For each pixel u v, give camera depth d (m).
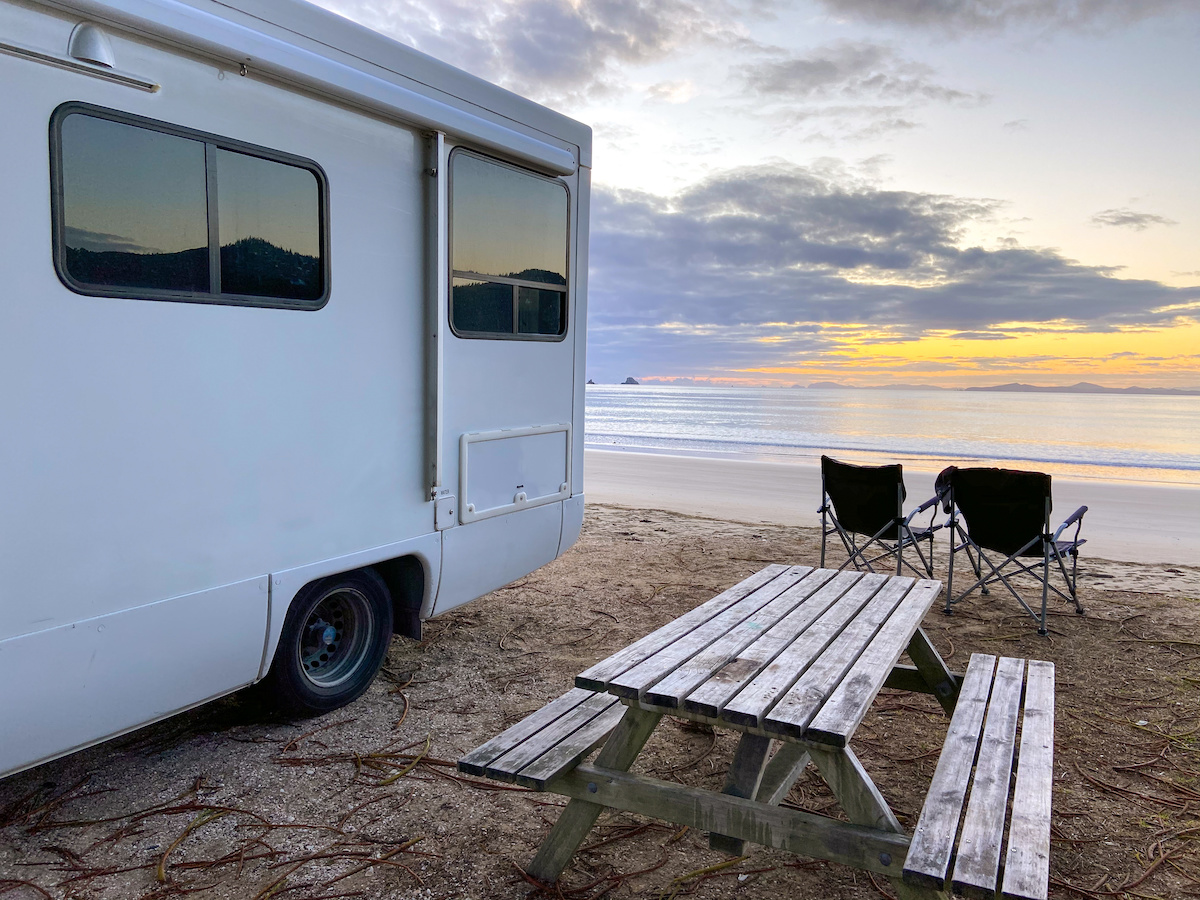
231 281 2.89
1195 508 11.40
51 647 2.44
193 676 2.90
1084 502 11.98
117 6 2.41
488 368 4.09
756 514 9.92
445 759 3.33
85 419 2.48
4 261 2.27
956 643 4.96
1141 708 3.98
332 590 3.59
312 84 3.05
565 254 4.60
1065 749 3.53
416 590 3.94
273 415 3.08
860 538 8.05
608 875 2.58
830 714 2.09
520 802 3.02
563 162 4.39
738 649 2.62
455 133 3.67
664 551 7.41
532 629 5.09
